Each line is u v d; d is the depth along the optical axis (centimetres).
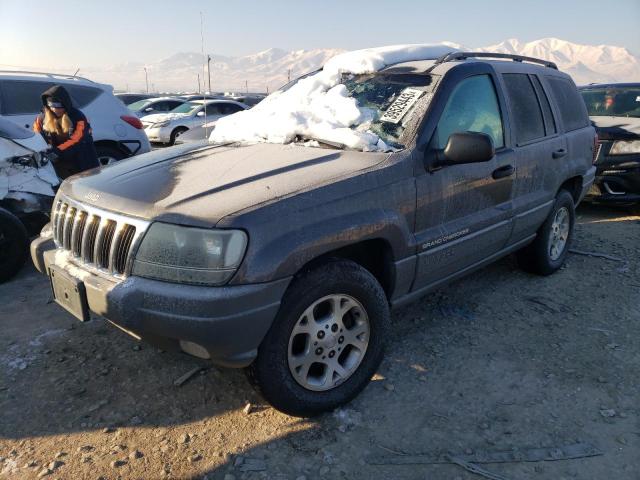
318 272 253
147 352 339
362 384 286
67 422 271
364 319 281
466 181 327
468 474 238
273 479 235
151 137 1559
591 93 813
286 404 258
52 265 282
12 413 278
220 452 251
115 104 804
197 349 237
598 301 424
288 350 252
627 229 631
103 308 244
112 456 247
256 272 227
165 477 235
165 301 227
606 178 660
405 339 360
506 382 310
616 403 290
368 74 363
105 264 255
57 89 560
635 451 253
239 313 227
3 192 461
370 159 289
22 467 239
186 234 227
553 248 471
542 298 427
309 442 258
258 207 235
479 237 346
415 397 295
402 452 252
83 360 329
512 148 372
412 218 296
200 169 288
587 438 262
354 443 258
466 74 339
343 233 255
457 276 354
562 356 339
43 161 505
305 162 287
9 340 354
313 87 367
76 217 275
